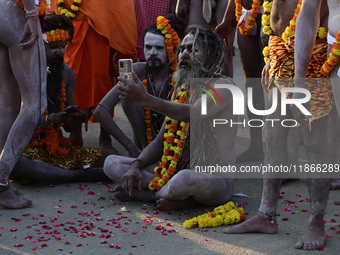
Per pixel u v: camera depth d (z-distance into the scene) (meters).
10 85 3.85
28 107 3.77
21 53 3.71
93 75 5.16
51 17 4.43
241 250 2.95
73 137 4.87
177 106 3.41
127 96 3.28
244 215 3.50
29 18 3.65
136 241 3.11
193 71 3.54
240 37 4.71
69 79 4.79
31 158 4.23
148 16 5.61
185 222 3.33
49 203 3.82
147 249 2.99
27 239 3.16
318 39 2.98
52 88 4.63
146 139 4.45
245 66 4.79
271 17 3.26
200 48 3.51
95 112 4.39
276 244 3.03
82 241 3.11
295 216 3.48
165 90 4.34
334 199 3.76
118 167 3.83
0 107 3.84
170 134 3.68
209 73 3.55
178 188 3.44
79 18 5.14
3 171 3.69
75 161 4.40
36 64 3.77
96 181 4.36
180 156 3.67
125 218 3.49
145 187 3.79
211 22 5.40
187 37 3.55
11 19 3.68
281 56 3.08
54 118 4.24
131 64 3.25
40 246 3.05
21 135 3.73
